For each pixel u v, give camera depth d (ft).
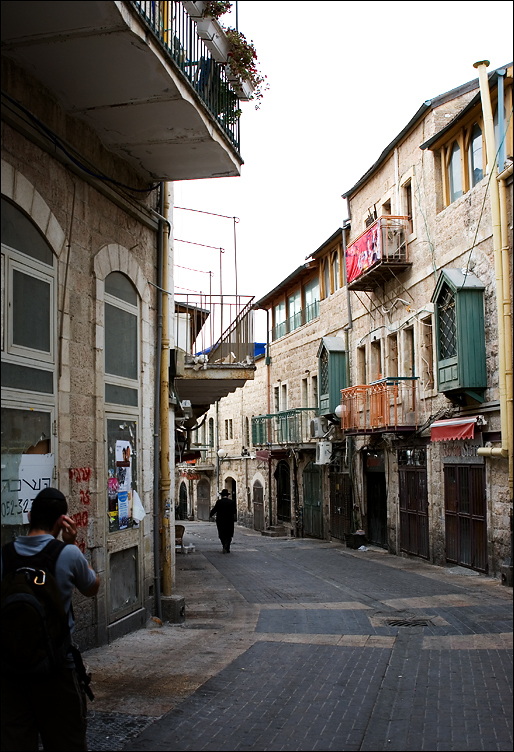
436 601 38.58
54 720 13.52
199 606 38.45
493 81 48.37
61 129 26.25
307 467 99.14
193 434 169.68
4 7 20.26
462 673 23.73
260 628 31.99
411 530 63.31
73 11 20.63
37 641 12.98
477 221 50.83
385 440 69.62
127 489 31.19
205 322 57.77
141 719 19.20
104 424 28.89
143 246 34.40
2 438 21.74
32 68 23.76
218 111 31.76
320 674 23.93
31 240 24.00
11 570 13.55
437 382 54.19
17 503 22.44
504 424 44.34
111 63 23.59
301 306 103.45
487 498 48.16
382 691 21.88
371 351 75.87
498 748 16.97
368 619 33.94
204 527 134.21
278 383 113.60
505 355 44.29
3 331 21.90
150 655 26.35
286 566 59.21
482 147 51.42
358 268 71.00
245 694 21.58
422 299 61.77
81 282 27.58
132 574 31.60
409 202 66.39
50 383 24.82
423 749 17.04
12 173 22.50
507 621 32.32
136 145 30.19
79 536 26.55
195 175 33.81
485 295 49.44
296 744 17.46
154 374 35.35
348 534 77.82
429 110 60.03
